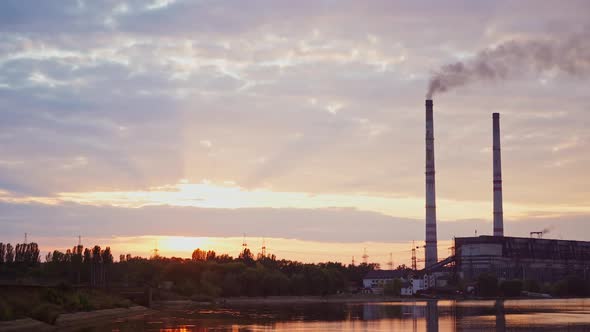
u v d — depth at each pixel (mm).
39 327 119812
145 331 123500
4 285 150125
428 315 178625
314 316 172625
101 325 137125
